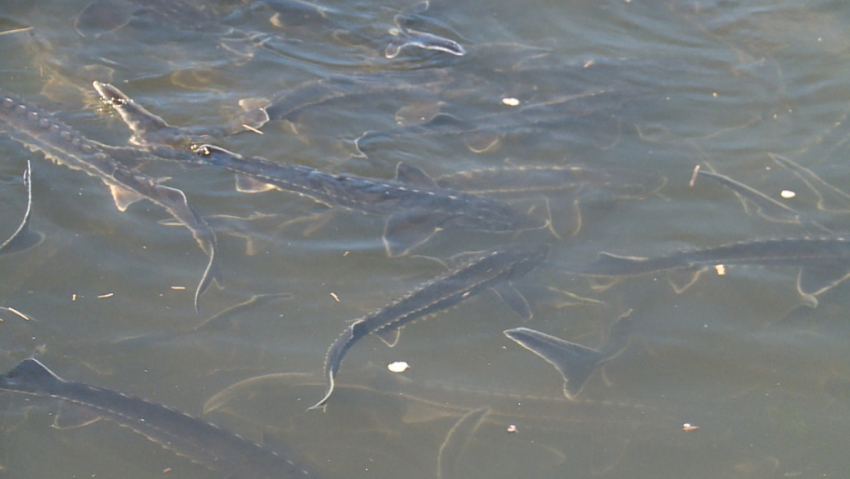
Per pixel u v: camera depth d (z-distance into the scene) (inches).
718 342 262.8
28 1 304.2
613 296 267.1
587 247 272.2
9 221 269.4
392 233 272.5
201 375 257.4
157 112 287.1
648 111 293.7
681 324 264.5
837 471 253.0
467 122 290.2
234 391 256.4
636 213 277.0
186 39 302.0
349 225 273.1
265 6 309.6
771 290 267.7
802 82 299.4
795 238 271.1
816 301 266.5
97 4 305.6
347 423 255.1
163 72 295.0
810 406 257.6
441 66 301.4
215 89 293.3
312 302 264.4
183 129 281.4
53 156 275.1
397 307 261.7
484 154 285.6
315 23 308.2
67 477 250.2
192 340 260.1
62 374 256.4
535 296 266.5
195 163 278.4
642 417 256.4
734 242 271.6
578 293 267.1
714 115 293.1
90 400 253.0
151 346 259.3
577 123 291.0
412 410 256.4
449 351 261.4
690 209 277.4
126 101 281.6
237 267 267.1
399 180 277.9
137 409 252.5
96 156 274.4
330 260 268.8
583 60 303.7
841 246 270.5
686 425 255.9
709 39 309.6
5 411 253.4
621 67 302.0
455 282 265.4
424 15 312.0
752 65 303.1
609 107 293.6
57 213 270.8
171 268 266.4
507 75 300.2
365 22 309.9
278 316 262.7
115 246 267.9
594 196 278.8
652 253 271.4
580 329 263.7
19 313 260.5
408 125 289.3
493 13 314.2
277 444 252.7
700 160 285.1
